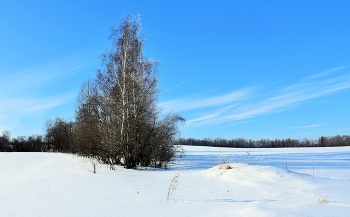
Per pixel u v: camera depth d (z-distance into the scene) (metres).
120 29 17.11
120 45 16.97
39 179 9.70
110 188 7.72
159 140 17.28
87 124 18.77
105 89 17.36
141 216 4.55
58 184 8.44
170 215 4.59
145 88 17.08
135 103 16.61
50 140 52.94
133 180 9.70
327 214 4.17
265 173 9.95
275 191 7.22
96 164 16.91
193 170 15.16
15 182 9.36
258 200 5.90
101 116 18.14
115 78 17.02
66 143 40.53
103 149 16.38
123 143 16.02
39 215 4.64
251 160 25.02
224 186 8.25
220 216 4.39
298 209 4.52
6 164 19.27
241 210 4.71
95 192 6.98
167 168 16.80
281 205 5.03
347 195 6.35
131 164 16.22
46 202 5.68
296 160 25.19
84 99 27.91
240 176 9.88
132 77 16.45
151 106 17.66
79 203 5.57
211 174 11.34
